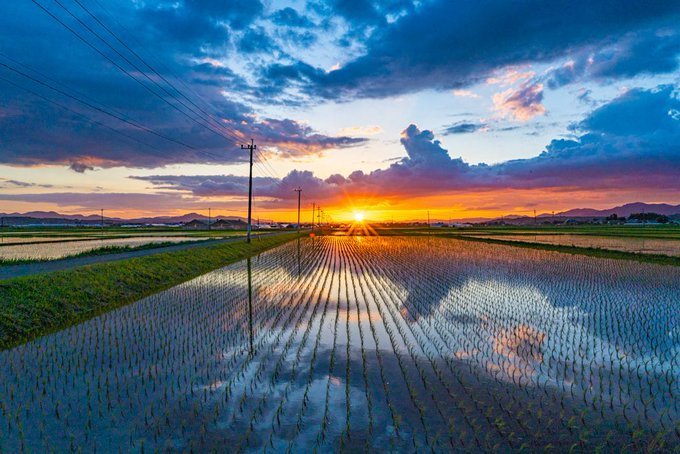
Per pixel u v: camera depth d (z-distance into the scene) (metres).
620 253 37.53
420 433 6.92
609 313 16.00
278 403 8.03
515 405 7.96
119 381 8.95
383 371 9.73
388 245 60.00
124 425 7.09
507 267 31.08
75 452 6.30
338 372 9.65
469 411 7.70
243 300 18.27
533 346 11.79
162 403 7.92
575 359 10.66
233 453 6.34
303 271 29.34
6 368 9.60
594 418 7.46
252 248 47.25
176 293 20.00
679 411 7.74
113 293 18.31
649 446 6.54
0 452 6.20
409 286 22.47
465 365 10.16
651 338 12.64
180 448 6.45
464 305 17.47
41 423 7.09
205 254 33.62
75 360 10.21
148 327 13.45
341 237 89.94
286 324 14.05
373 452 6.40
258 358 10.56
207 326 13.66
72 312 15.04
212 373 9.51
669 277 25.53
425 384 8.95
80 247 37.09
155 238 56.75
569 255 40.66
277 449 6.48
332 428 7.11
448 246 56.03
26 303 13.83
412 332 13.20
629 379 9.29
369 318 15.05
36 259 24.41
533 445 6.57
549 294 20.03
